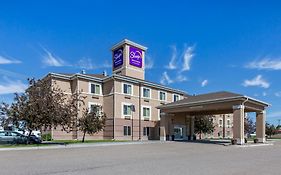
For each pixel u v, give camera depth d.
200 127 47.88
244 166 12.17
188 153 18.55
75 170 10.66
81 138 36.12
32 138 26.56
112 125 37.59
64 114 24.52
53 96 24.45
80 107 36.47
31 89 23.98
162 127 35.75
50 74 36.44
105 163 12.77
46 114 23.28
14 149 19.78
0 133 25.92
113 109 37.78
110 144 25.91
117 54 45.50
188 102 32.69
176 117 39.84
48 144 24.56
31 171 10.41
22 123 24.20
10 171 10.42
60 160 13.84
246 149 22.67
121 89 39.00
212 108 30.22
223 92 33.09
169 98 46.50
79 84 37.34
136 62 45.09
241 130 27.22
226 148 23.23
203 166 12.02
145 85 42.47
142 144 27.31
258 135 32.78
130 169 10.96
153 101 43.44
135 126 40.06
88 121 29.94
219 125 63.41
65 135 35.81
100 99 39.50
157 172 10.27
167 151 19.94
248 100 28.45
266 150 21.81
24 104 23.39
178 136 39.78
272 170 11.03
